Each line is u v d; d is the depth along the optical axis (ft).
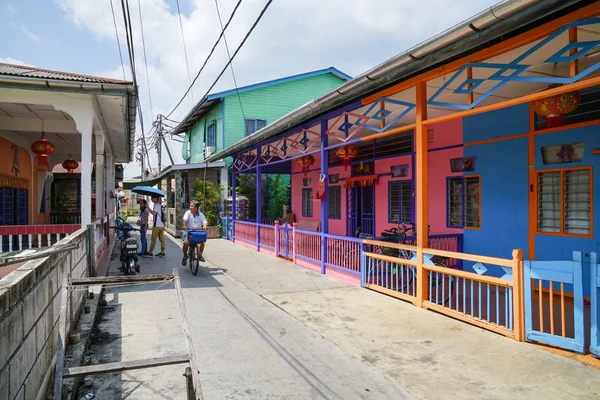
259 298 22.12
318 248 29.76
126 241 29.07
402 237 25.71
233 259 35.78
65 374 8.92
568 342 13.65
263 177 61.16
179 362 9.75
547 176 22.95
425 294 19.65
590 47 12.30
